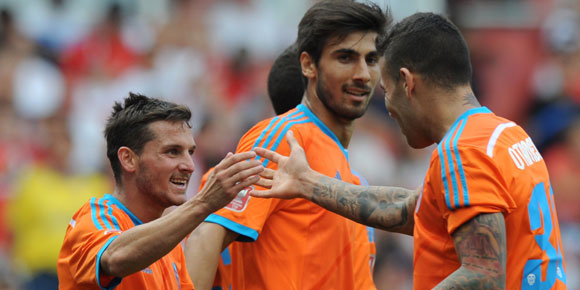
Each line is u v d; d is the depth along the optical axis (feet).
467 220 39.96
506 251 40.45
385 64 45.75
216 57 135.03
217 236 49.26
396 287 101.45
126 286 43.78
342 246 51.75
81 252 42.52
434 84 43.93
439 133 44.21
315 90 52.85
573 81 134.72
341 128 53.62
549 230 42.98
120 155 44.91
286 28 140.56
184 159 45.03
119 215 44.52
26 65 128.16
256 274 50.85
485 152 40.75
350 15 51.01
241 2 140.87
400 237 104.17
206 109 121.29
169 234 41.19
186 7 139.13
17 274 94.22
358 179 56.54
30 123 121.29
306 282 50.42
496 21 140.46
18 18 134.41
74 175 98.37
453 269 42.14
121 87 128.98
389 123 122.01
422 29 44.32
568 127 126.72
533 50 139.23
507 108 135.33
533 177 42.57
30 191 94.53
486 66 137.49
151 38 136.67
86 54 132.05
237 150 52.24
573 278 110.63
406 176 117.91
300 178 48.93
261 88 129.70
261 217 49.70
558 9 141.79
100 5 142.31
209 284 48.98
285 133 51.26
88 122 124.26
